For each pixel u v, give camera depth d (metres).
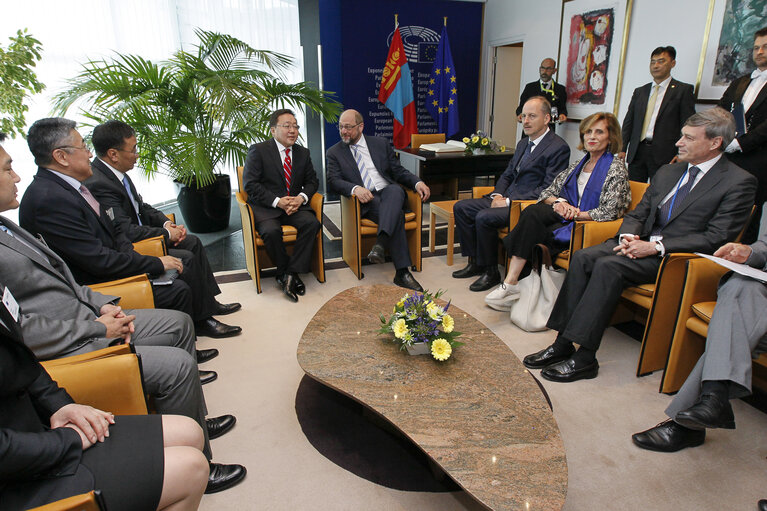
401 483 1.66
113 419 1.20
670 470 1.70
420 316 1.83
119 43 4.90
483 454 1.32
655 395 2.14
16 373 1.05
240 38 5.91
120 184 2.63
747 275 1.79
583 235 2.60
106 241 2.20
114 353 1.43
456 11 7.04
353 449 1.83
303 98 4.63
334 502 1.58
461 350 1.86
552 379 2.25
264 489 1.64
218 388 2.24
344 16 6.43
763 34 3.23
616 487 1.63
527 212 2.87
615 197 2.70
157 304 2.23
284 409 2.08
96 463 1.09
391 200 3.36
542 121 3.34
